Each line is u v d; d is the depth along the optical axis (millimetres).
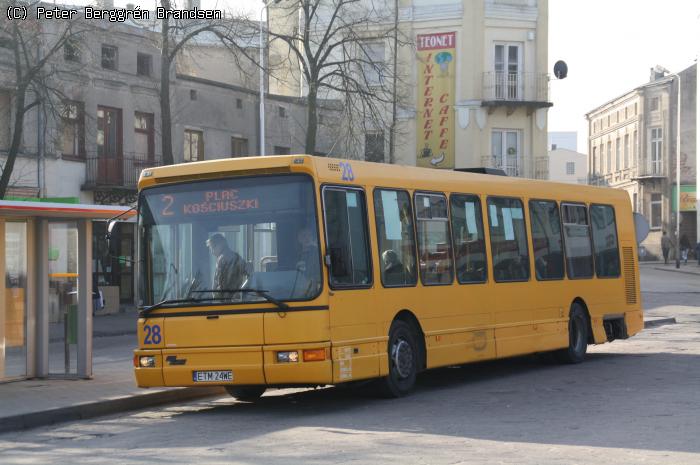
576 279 20172
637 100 89062
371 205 14703
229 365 13555
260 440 11539
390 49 48656
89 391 15914
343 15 40969
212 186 14078
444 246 16328
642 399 14180
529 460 9844
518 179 18781
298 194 13648
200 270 13938
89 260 17578
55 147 37000
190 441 11727
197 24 37219
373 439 11352
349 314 13875
